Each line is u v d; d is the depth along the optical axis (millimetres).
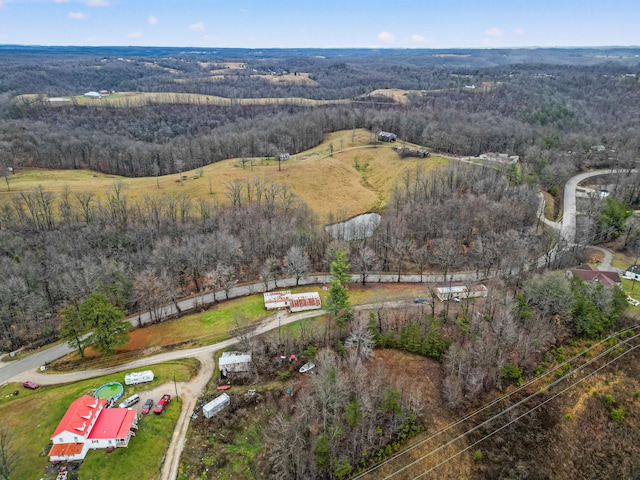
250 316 107562
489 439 78812
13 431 73375
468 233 146500
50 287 116125
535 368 92812
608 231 144500
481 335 94938
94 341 91812
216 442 74812
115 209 167000
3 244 139500
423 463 74250
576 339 100688
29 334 103375
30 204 161375
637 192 172500
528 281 109500
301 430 74688
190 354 94688
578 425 82812
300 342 96812
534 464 75625
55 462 68312
